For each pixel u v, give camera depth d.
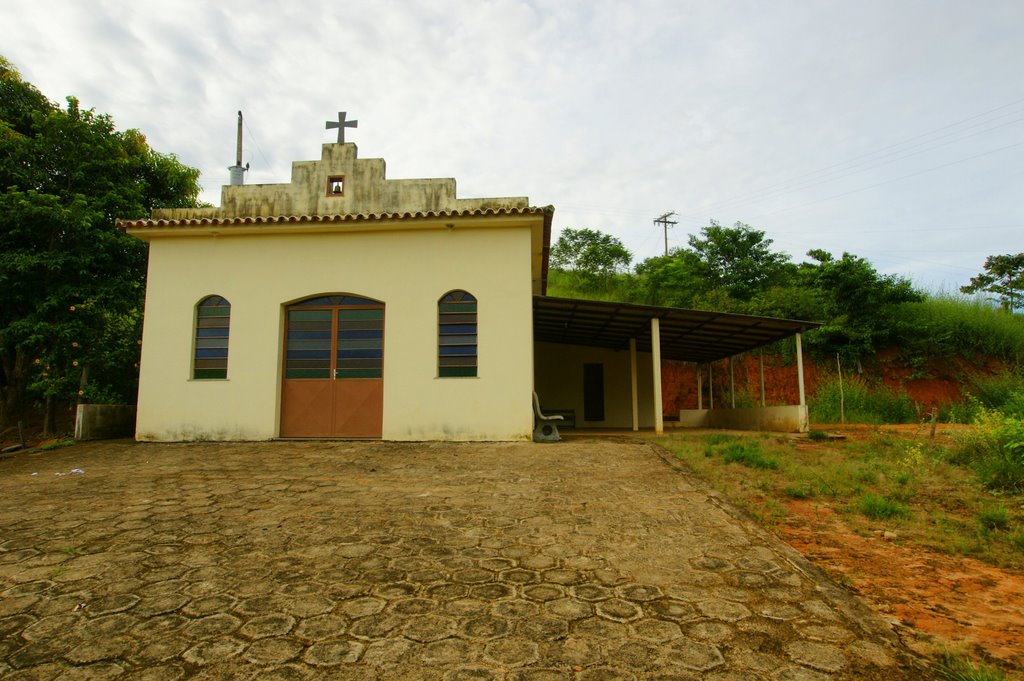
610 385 17.42
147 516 5.24
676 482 6.50
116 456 8.68
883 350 19.83
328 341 10.34
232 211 11.69
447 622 3.10
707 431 13.10
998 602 3.36
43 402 12.96
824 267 19.98
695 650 2.77
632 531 4.73
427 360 9.99
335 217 9.98
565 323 14.22
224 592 3.51
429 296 10.16
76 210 11.66
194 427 10.03
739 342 14.61
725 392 20.78
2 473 7.68
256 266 10.40
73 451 9.31
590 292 27.14
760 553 4.18
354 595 3.46
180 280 10.43
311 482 6.70
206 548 4.32
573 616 3.16
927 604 3.33
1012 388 16.67
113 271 12.73
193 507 5.57
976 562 4.06
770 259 26.83
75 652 2.79
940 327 19.16
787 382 20.11
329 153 11.88
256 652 2.78
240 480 6.84
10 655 2.77
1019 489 5.91
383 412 9.94
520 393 9.82
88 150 12.69
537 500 5.78
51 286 11.80
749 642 2.86
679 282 25.34
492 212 9.85
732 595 3.44
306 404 10.20
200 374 10.27
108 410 10.98
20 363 12.39
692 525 4.89
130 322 12.89
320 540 4.52
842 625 3.04
